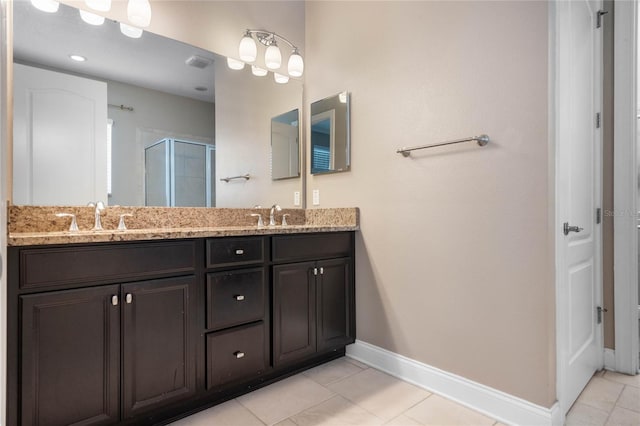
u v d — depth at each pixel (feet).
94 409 4.44
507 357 5.37
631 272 7.00
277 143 8.50
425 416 5.50
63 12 5.87
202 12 7.40
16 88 5.38
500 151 5.45
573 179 5.88
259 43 8.26
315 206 8.72
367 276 7.45
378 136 7.26
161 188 6.80
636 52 6.97
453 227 6.02
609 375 6.98
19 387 3.97
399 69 6.89
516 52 5.30
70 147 5.84
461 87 5.94
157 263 4.99
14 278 3.96
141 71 6.63
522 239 5.22
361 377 6.82
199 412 5.58
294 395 6.13
